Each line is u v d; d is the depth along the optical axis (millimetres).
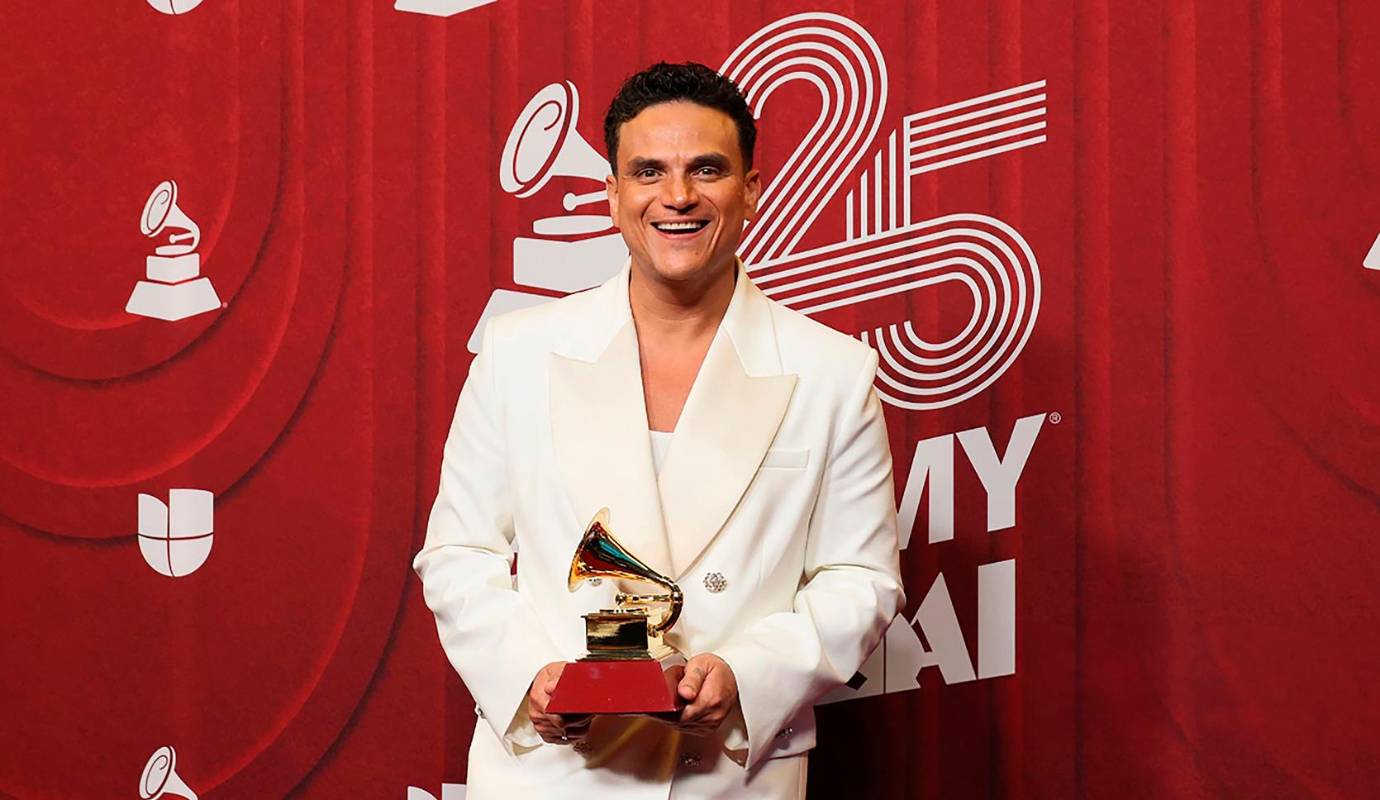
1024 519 2305
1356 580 2219
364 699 2438
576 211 2416
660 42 2404
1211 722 2248
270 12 2477
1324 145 2236
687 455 1752
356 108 2455
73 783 2498
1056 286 2297
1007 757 2303
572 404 1779
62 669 2504
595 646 1582
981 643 2314
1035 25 2305
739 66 2393
